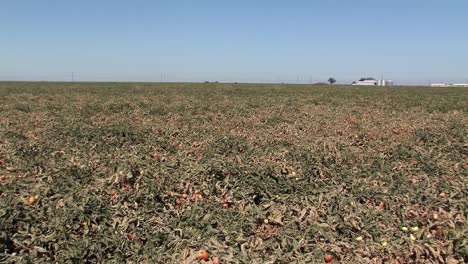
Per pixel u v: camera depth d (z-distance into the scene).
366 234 5.73
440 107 26.42
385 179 8.16
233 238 5.60
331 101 31.55
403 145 11.62
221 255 5.06
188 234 5.74
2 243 5.30
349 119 18.44
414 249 5.31
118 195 6.79
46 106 22.55
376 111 22.89
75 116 17.75
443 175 8.59
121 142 11.77
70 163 8.62
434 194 7.14
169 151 10.66
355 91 51.56
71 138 11.79
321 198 6.73
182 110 21.62
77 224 5.79
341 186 7.44
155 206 6.64
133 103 25.06
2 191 7.03
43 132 13.00
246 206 6.70
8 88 48.28
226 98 33.62
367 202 6.91
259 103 27.78
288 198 6.94
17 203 6.16
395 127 15.55
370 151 10.98
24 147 10.31
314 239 5.59
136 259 5.25
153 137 12.42
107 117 17.89
